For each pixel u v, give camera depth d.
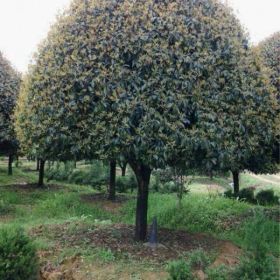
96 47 5.73
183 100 5.52
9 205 12.48
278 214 10.16
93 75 5.66
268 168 11.31
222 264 5.51
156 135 5.41
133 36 5.66
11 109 13.70
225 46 6.02
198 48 5.76
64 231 7.51
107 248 6.42
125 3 5.87
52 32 6.44
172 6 5.87
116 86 5.55
